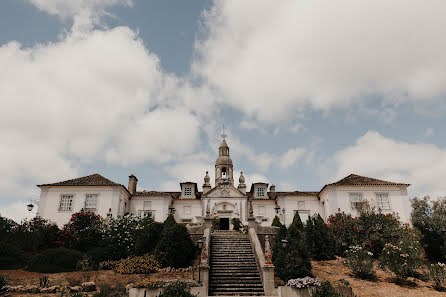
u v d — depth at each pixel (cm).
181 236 2144
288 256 1831
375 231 2256
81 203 3056
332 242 2256
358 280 1748
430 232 2453
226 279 1762
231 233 2730
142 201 3434
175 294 1270
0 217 2384
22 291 1448
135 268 1942
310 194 3538
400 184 3144
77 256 2023
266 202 3562
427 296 1506
